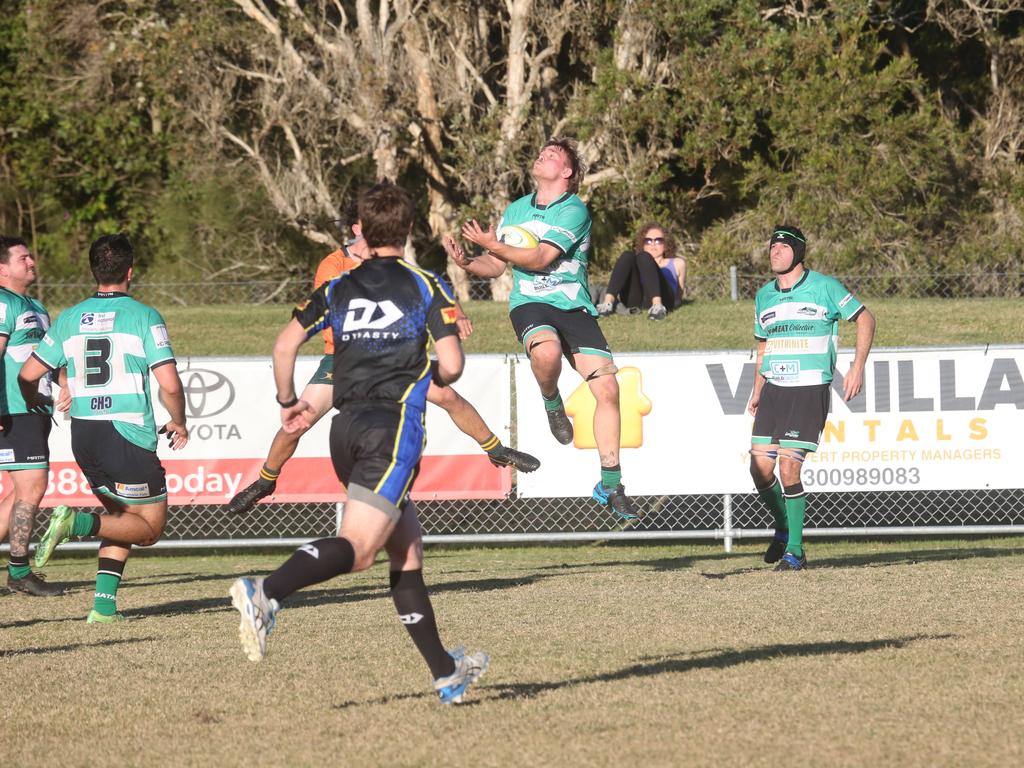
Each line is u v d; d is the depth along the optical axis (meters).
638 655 20.62
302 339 16.62
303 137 85.00
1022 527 38.94
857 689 17.53
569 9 78.25
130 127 88.81
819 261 72.62
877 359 38.56
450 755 14.68
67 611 28.22
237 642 23.09
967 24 84.62
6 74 91.50
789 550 33.00
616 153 77.25
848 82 74.12
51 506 39.00
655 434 38.78
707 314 55.88
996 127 84.94
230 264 88.69
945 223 79.62
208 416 39.03
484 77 86.31
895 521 43.84
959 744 14.65
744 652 20.59
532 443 38.81
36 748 15.52
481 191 79.06
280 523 44.06
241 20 82.81
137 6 80.25
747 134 74.94
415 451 15.99
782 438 32.91
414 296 16.30
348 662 20.83
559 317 25.77
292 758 14.81
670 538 43.25
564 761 14.27
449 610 26.44
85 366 26.64
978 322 53.16
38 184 90.38
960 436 38.41
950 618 23.61
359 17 79.31
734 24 76.75
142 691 18.72
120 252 27.05
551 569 35.25
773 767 13.84
